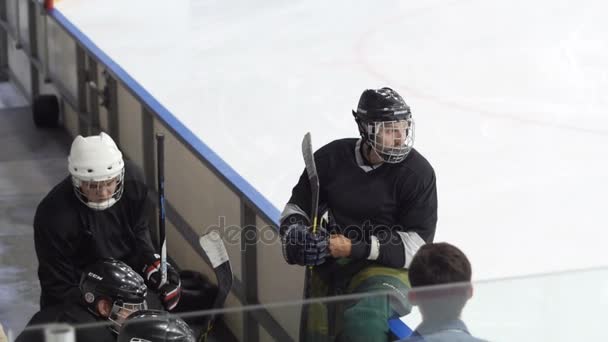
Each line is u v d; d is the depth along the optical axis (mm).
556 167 12523
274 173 12031
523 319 5488
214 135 13383
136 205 9258
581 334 5512
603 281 5461
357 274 8305
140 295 7520
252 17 19453
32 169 17000
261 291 10586
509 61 16922
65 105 18562
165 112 13273
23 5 19578
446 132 13680
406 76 16219
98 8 19562
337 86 15672
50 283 8992
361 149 8500
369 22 19172
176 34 18250
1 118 19422
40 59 19156
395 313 5859
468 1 20422
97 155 8633
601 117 14312
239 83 15734
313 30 18703
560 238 10570
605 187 11883
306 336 6027
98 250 9133
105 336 5395
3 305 12445
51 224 8883
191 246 12281
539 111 14555
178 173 12938
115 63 15477
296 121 14078
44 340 4621
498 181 12055
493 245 10391
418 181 8250
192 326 6000
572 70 16453
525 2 20312
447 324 5477
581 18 19281
